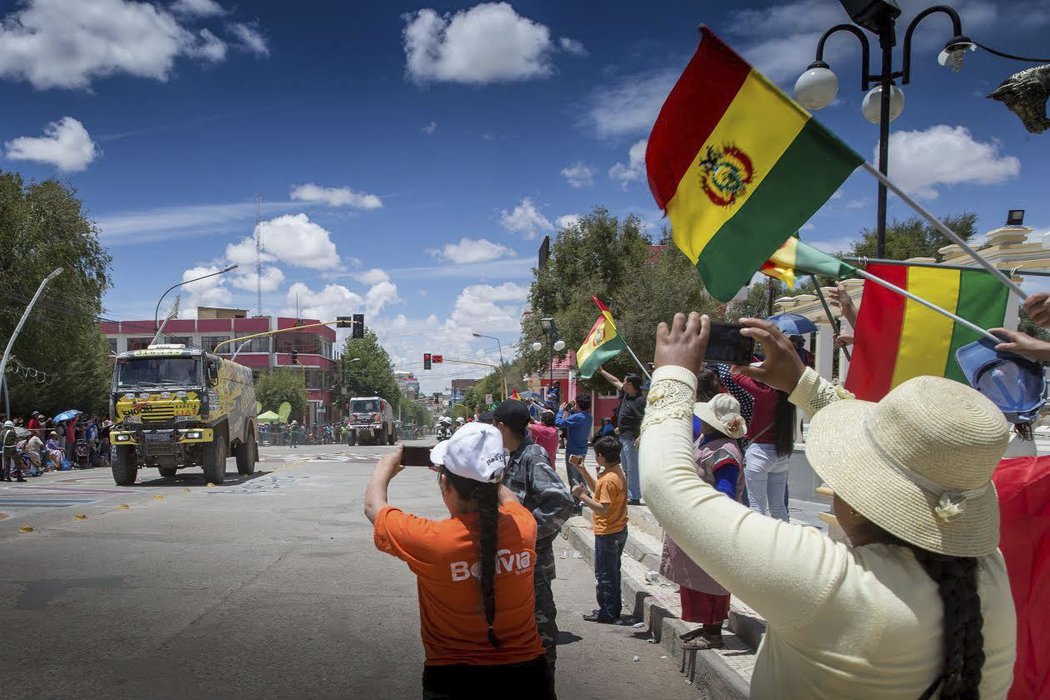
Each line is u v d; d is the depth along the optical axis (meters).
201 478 19.75
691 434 1.66
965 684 1.39
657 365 1.78
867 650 1.38
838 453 1.53
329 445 51.03
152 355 17.33
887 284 2.92
